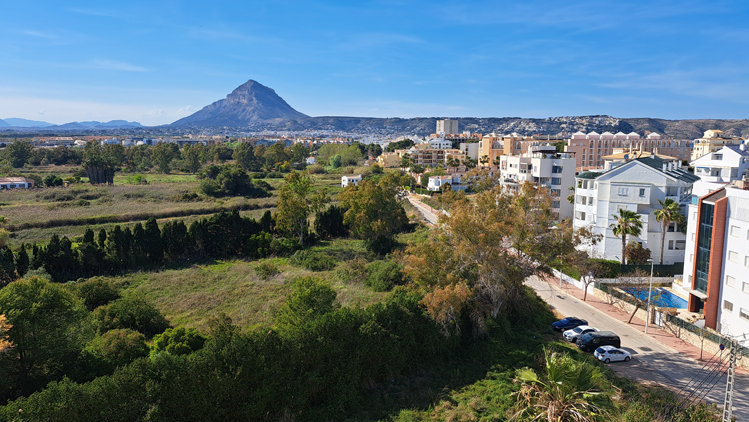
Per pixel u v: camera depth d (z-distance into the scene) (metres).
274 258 71.75
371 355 32.31
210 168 159.12
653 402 29.00
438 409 29.00
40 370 29.97
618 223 60.09
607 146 168.00
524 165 104.75
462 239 39.84
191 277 58.56
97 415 22.48
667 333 43.41
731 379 25.16
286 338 29.28
